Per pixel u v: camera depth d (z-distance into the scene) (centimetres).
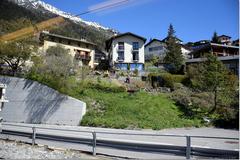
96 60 7894
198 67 4125
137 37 6531
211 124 2948
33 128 1473
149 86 4312
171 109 3366
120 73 5084
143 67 6406
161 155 1077
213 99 3484
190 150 945
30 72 3831
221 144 1708
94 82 4009
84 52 7031
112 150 1223
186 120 2997
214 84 3322
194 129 2645
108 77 4509
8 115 3597
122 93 3841
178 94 3784
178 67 5797
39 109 3444
